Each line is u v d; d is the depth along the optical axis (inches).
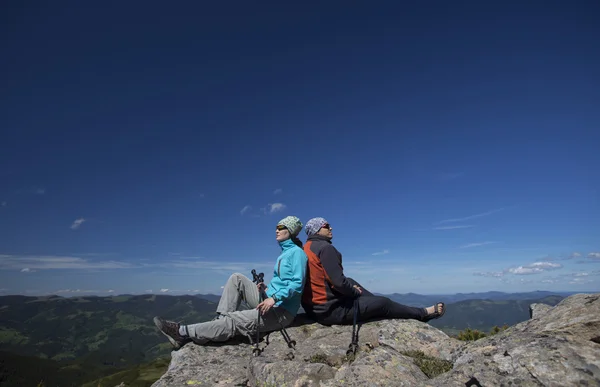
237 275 108.6
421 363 78.0
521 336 70.1
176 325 97.5
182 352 94.9
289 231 102.7
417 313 105.9
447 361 80.4
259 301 105.4
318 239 107.3
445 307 107.5
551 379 56.1
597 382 53.2
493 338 78.4
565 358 58.6
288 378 72.1
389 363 72.1
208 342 100.3
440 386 62.9
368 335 94.5
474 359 69.6
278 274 100.8
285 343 96.7
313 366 73.1
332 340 93.8
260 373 78.3
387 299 102.3
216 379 82.2
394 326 97.0
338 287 97.0
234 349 97.4
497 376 61.9
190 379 82.2
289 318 99.9
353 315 96.7
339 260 102.7
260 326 99.0
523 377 59.1
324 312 102.0
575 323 66.2
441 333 94.3
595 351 59.1
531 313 103.0
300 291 97.3
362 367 70.8
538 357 60.7
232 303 105.6
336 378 70.6
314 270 103.0
